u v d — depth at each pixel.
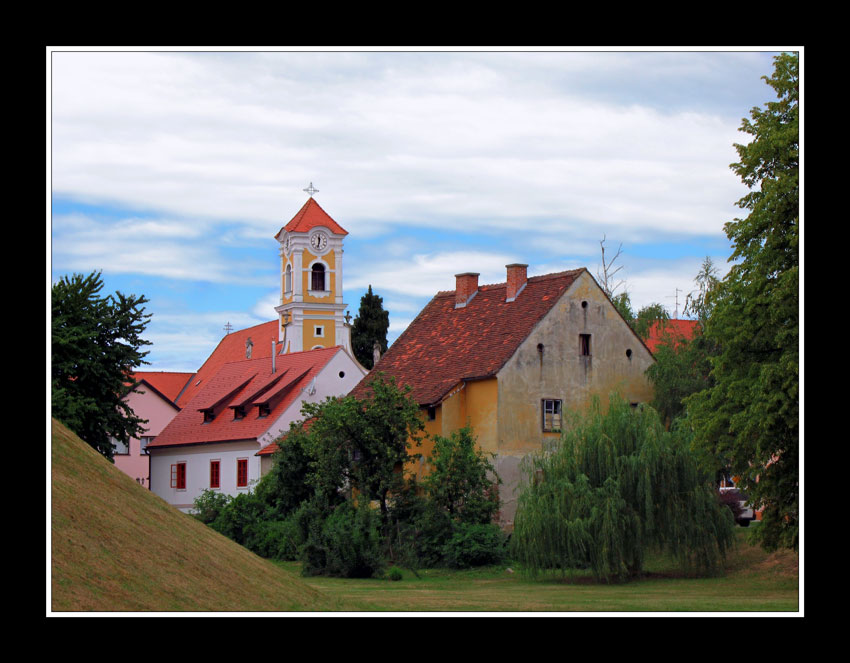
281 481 48.94
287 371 68.06
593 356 48.72
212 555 20.88
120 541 18.88
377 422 43.00
